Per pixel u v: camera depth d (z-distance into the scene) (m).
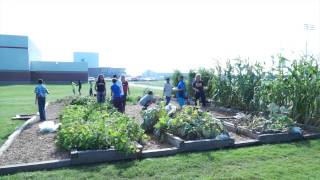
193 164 6.18
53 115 12.91
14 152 6.89
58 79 54.47
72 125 7.58
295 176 5.54
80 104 14.63
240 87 13.74
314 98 9.77
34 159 6.38
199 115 8.40
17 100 20.23
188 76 18.36
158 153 6.80
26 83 48.97
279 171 5.79
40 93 11.46
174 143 7.38
